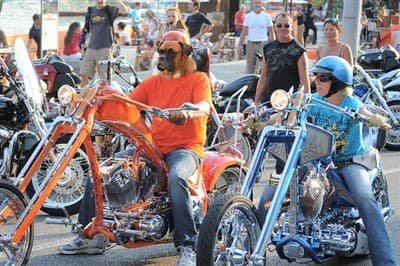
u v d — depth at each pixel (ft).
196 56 47.03
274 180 26.04
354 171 28.04
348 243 27.63
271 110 27.63
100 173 26.96
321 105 27.27
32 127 36.06
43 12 76.84
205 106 28.07
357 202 27.22
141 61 90.63
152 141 27.91
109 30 67.51
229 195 24.63
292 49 44.34
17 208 25.94
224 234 24.43
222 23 129.18
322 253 27.43
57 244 32.89
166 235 28.40
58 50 83.56
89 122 25.75
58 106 29.71
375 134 30.14
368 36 132.46
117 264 30.35
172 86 29.27
